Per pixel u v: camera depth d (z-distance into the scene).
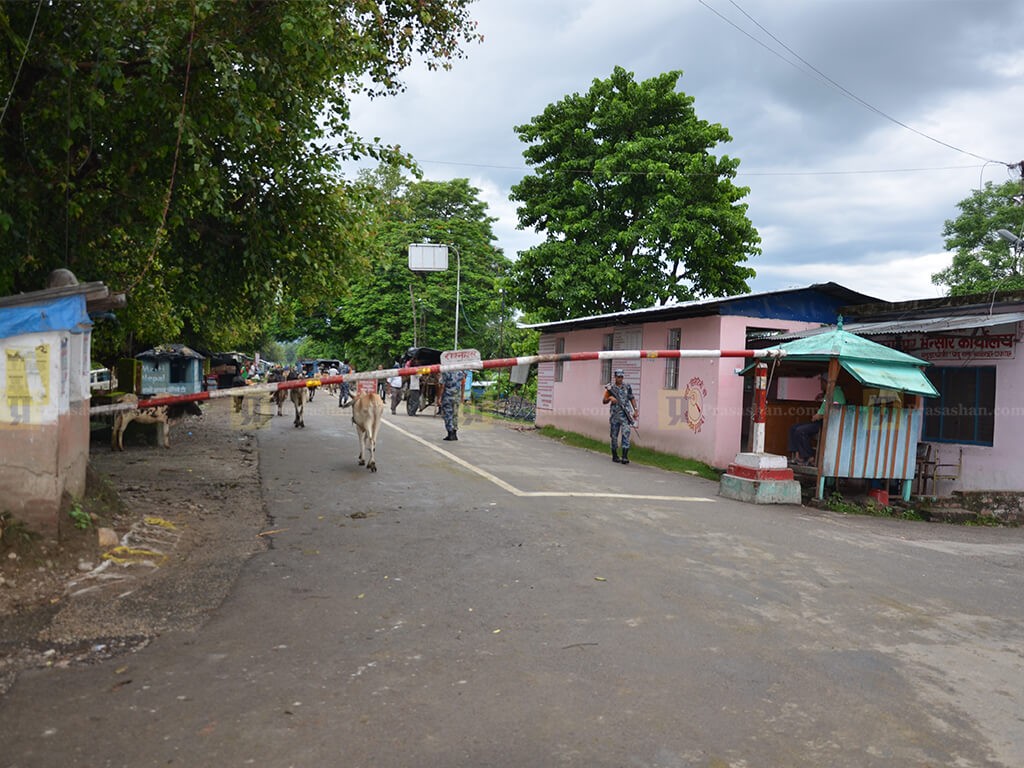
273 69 7.29
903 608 5.35
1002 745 3.30
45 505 5.51
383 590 5.38
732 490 10.45
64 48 6.71
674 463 14.27
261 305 11.44
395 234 38.03
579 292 23.95
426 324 37.50
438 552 6.48
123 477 9.75
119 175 7.95
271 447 13.79
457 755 3.09
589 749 3.16
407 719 3.40
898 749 3.24
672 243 24.08
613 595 5.37
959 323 10.72
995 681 4.04
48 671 3.85
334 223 10.17
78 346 6.19
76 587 5.17
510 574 5.85
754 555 6.77
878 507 10.54
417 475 10.80
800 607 5.25
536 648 4.32
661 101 24.89
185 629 4.52
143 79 6.88
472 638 4.46
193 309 11.76
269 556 6.26
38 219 7.38
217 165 8.85
